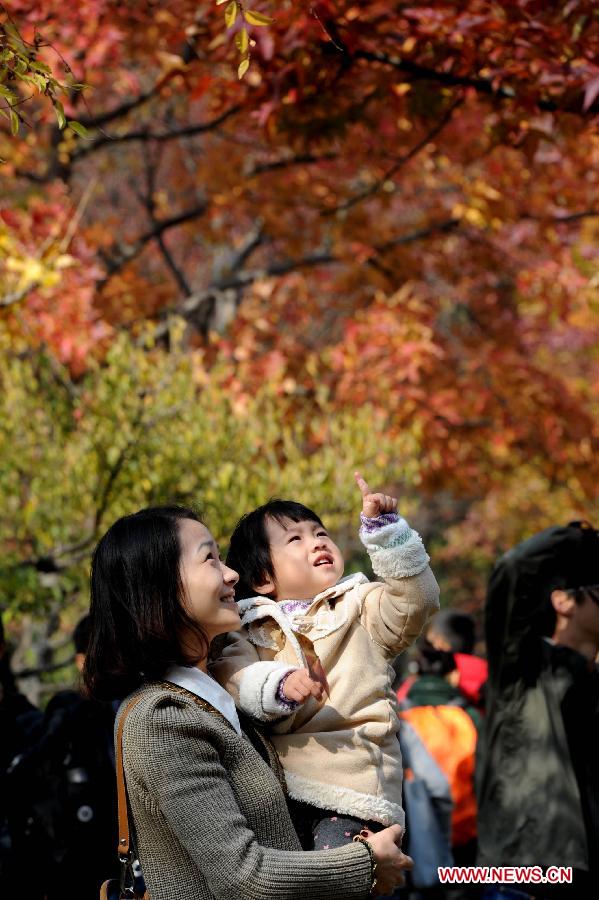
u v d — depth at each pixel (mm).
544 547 6742
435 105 9352
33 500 10797
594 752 6613
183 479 10852
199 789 3895
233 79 9281
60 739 6062
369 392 16500
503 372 19312
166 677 4191
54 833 5941
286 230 18688
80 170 22844
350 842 4281
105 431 10805
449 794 8141
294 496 10977
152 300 18219
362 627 4660
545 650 6703
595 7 7730
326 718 4465
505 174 16922
